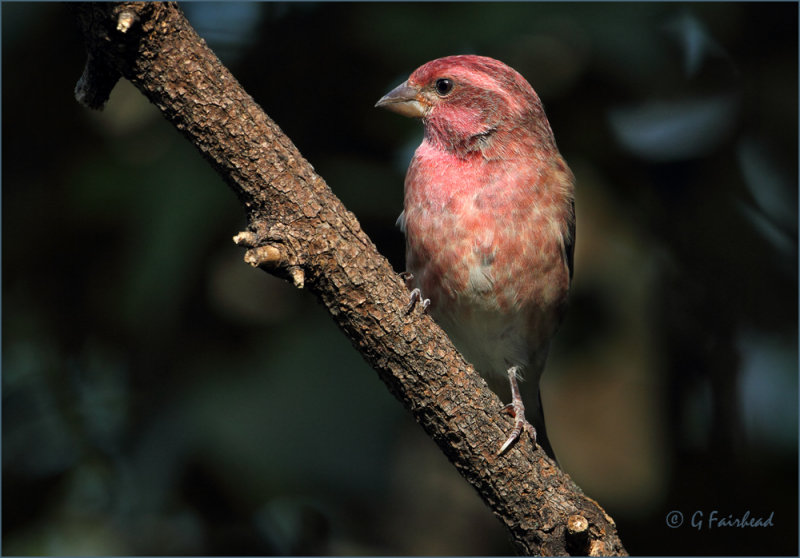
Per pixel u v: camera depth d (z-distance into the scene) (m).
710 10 9.91
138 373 9.33
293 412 8.67
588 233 9.65
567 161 9.90
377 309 6.41
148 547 9.46
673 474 9.72
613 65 9.23
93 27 5.77
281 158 6.19
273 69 9.69
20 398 9.94
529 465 6.77
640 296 9.59
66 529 9.59
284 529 9.92
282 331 9.07
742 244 10.24
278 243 6.10
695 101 10.33
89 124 9.51
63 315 9.77
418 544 9.78
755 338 10.42
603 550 6.73
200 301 9.12
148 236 8.90
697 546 9.66
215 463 8.55
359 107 9.77
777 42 10.28
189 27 6.00
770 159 10.46
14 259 9.67
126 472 9.25
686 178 10.33
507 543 9.98
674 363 10.06
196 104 6.01
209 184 9.02
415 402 6.62
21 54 9.51
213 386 8.88
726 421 10.13
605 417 9.40
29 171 9.62
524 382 9.35
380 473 8.63
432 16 9.41
